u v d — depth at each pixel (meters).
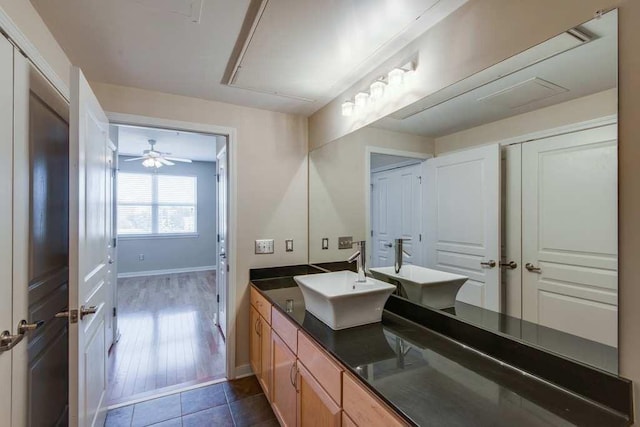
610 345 0.86
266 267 2.59
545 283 1.04
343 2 1.24
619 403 0.83
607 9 0.84
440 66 1.39
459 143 1.36
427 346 1.30
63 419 1.67
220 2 1.31
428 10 1.31
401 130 1.69
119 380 2.44
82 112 1.39
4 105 1.09
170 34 1.55
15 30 1.15
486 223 1.26
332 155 2.38
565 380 0.96
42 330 1.43
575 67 0.93
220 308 3.47
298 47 1.59
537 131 1.05
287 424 1.69
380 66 1.79
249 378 2.48
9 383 1.12
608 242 0.86
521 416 0.84
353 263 2.16
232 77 1.96
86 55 1.74
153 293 5.05
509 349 1.13
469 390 0.97
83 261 1.42
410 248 1.68
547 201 1.03
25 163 1.25
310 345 1.43
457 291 1.39
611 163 0.85
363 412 1.04
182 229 6.81
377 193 1.93
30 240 1.30
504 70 1.14
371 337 1.39
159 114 2.23
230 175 2.47
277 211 2.63
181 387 2.34
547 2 0.99
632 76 0.79
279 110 2.60
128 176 6.31
